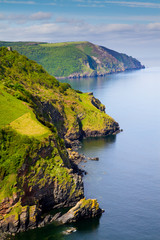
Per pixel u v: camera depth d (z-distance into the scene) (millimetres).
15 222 93625
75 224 99375
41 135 116875
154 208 110688
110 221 102062
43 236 92750
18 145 107688
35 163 107875
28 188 102812
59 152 124750
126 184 130375
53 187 110562
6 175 100250
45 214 105062
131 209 109938
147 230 97500
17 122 122188
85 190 124438
